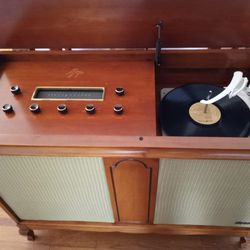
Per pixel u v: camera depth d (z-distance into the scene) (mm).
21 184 832
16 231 1216
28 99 823
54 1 806
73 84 862
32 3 814
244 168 668
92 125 760
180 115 846
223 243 1151
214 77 1014
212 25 854
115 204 910
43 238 1194
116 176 752
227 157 614
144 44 913
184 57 934
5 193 893
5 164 731
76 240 1188
